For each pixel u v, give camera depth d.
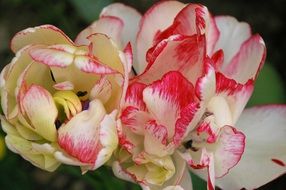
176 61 0.50
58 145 0.48
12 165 0.81
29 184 0.83
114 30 0.54
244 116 0.57
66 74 0.50
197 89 0.48
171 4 0.54
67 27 0.99
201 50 0.49
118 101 0.49
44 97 0.47
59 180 0.97
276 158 0.55
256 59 0.54
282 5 1.04
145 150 0.51
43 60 0.47
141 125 0.51
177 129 0.49
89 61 0.47
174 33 0.52
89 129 0.48
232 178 0.55
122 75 0.49
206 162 0.50
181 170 0.52
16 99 0.48
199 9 0.51
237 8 1.04
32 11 1.07
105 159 0.48
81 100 0.50
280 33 1.03
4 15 1.08
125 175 0.50
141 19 0.55
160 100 0.49
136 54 0.55
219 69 0.54
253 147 0.56
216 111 0.51
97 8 0.78
